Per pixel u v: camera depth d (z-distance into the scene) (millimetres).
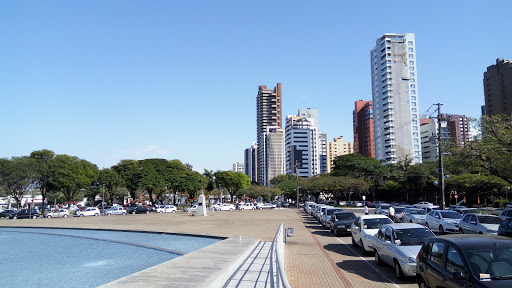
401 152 126500
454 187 53938
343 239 22406
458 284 6387
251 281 10164
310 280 11109
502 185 49781
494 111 127312
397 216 32938
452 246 7047
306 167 188750
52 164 69375
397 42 131500
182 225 35969
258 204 84688
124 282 9398
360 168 89000
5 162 62688
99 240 26484
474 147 24500
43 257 18859
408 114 128500
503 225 14898
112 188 88438
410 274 10500
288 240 22125
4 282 13031
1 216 61344
